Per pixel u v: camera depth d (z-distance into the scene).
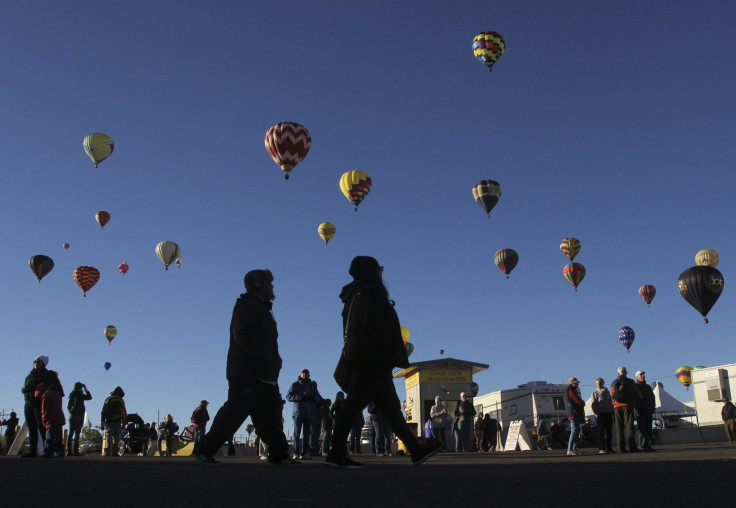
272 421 6.71
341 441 5.64
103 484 3.52
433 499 2.86
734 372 31.03
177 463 6.78
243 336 6.52
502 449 25.31
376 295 5.72
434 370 25.25
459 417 19.12
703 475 3.79
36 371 11.91
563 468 5.06
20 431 15.12
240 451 21.56
